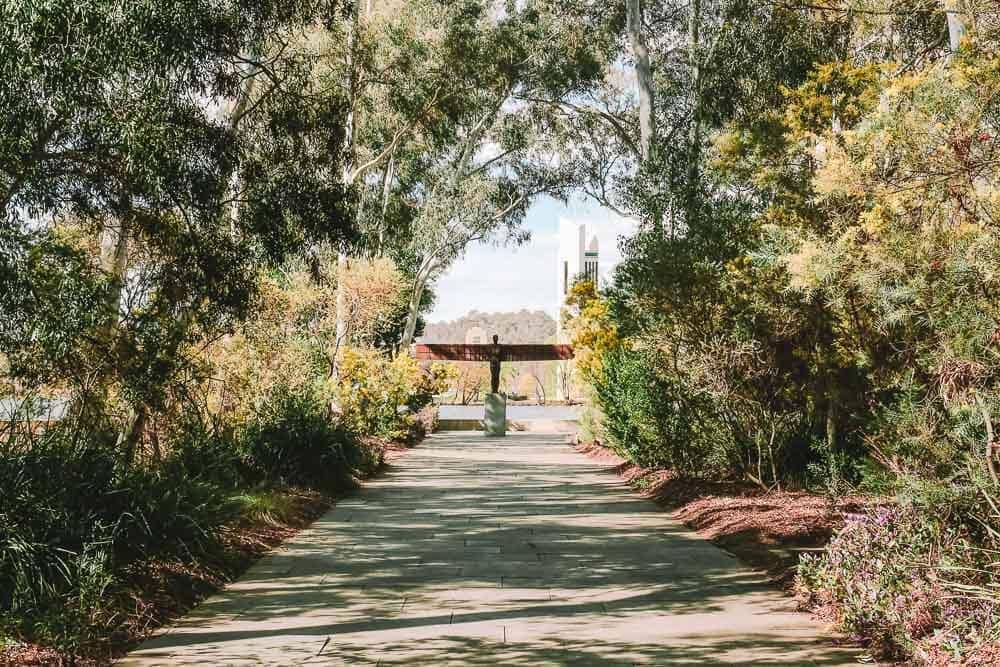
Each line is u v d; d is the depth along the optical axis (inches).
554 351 1140.5
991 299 214.4
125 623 235.1
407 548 361.7
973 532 221.9
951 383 214.2
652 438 544.1
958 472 222.2
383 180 1211.9
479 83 929.5
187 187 312.0
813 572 267.7
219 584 293.4
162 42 280.1
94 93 273.1
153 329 336.8
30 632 211.8
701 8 776.3
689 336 456.8
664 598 277.7
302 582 299.6
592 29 1009.5
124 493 283.4
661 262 450.3
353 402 743.1
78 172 295.0
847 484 355.6
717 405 461.1
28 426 302.0
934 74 220.8
